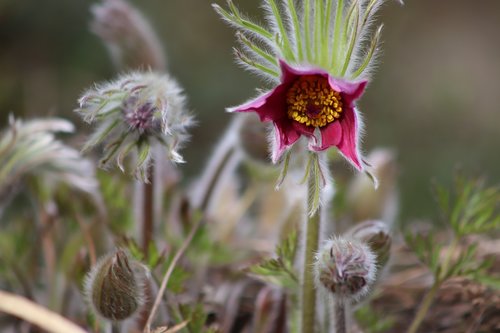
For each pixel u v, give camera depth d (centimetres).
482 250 52
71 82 102
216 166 53
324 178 41
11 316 50
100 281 43
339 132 41
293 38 42
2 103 99
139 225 48
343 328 43
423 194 96
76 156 50
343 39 42
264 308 49
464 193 48
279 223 51
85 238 51
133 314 44
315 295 44
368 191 54
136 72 46
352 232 44
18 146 50
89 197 51
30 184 52
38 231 52
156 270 47
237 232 58
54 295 51
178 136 44
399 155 104
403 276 53
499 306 49
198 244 51
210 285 52
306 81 41
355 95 40
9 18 105
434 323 50
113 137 44
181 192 54
